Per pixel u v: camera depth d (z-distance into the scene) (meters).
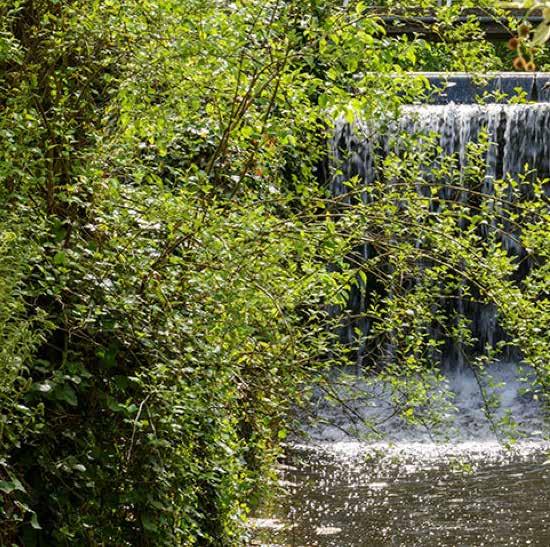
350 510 12.03
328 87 7.27
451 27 8.93
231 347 6.86
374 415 15.87
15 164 6.51
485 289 8.00
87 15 7.04
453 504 12.41
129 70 7.35
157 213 6.73
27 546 6.40
